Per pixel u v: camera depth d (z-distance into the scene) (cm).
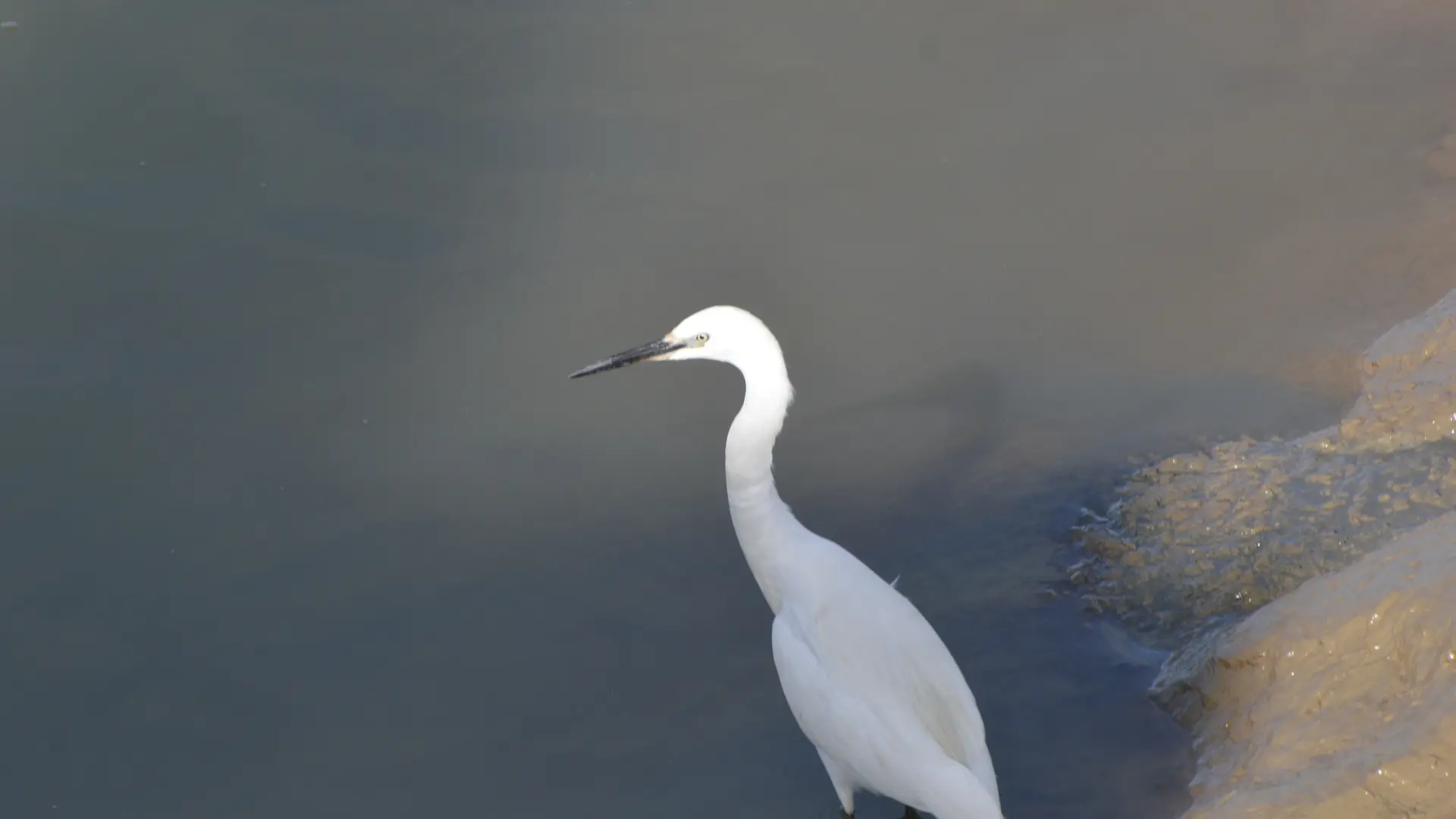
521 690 1008
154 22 1767
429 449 1234
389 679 1012
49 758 937
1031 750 959
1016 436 1277
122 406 1241
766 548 975
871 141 1667
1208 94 1778
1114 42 1884
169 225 1463
